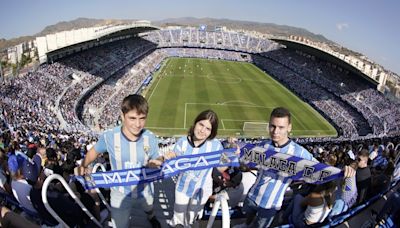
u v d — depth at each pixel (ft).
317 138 128.16
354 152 51.37
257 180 16.87
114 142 14.06
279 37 338.13
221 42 383.45
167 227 18.44
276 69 291.38
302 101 196.75
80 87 151.33
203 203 16.97
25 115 86.17
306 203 15.33
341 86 213.66
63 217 15.93
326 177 14.35
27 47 174.70
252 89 213.46
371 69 211.61
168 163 14.83
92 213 17.46
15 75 128.98
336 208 16.72
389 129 143.02
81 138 67.15
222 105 169.07
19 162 16.98
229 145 18.02
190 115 149.18
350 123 161.58
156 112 149.59
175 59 322.14
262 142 16.79
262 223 16.65
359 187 19.53
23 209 16.60
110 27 224.94
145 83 206.18
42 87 127.65
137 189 15.23
